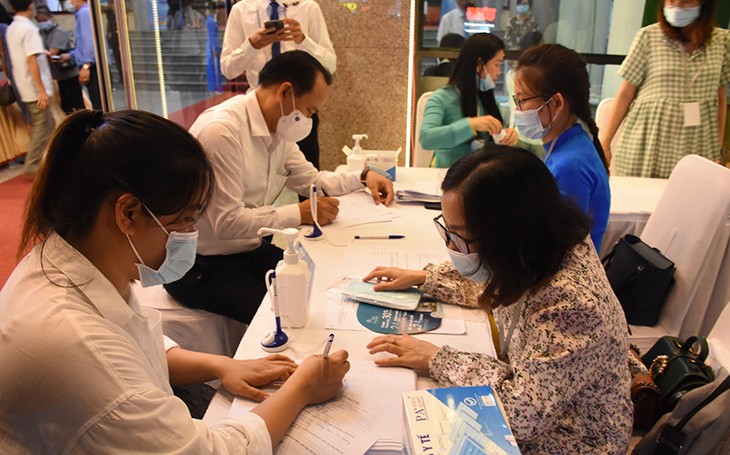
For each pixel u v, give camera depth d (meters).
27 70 4.41
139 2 4.66
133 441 0.74
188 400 1.27
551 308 0.99
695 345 1.52
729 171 1.73
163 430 0.77
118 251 0.85
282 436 0.95
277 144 2.05
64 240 0.82
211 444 0.82
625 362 1.08
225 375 1.11
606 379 1.03
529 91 1.62
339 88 4.02
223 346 1.87
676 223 1.90
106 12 4.14
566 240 1.01
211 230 1.84
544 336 0.99
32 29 4.36
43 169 0.79
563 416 1.07
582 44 3.91
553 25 3.86
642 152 3.00
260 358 1.15
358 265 1.60
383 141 4.14
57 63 4.73
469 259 1.11
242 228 1.81
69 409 0.72
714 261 2.10
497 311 1.22
